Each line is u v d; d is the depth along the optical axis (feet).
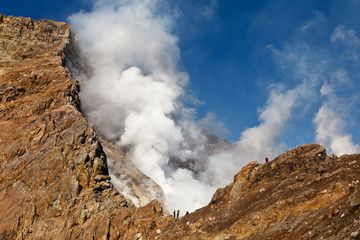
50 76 354.74
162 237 204.74
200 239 184.44
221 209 198.59
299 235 150.71
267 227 169.78
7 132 314.76
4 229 255.50
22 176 282.15
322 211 157.48
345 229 132.98
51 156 283.59
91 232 234.99
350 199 150.92
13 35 395.14
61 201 258.16
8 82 348.79
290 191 179.83
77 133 290.15
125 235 225.76
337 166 181.16
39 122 311.06
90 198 256.32
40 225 252.21
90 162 275.59
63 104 325.83
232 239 174.50
